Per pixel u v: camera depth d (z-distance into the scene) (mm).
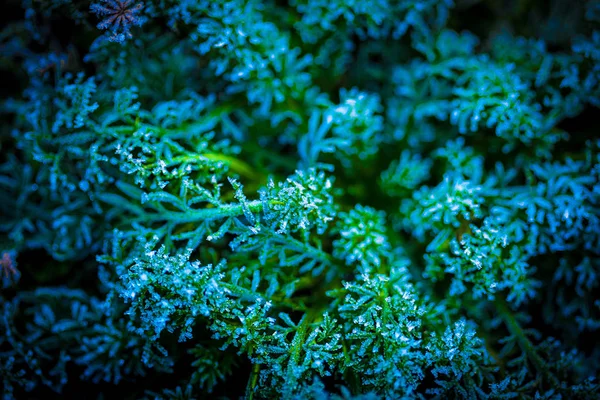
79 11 207
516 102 211
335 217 229
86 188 197
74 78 220
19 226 227
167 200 194
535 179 221
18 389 221
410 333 190
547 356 211
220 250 218
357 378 193
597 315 223
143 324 191
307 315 199
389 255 209
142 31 213
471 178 221
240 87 220
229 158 210
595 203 209
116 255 197
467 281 211
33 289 230
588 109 235
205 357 201
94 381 207
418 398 197
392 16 230
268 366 190
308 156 220
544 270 225
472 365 196
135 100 217
